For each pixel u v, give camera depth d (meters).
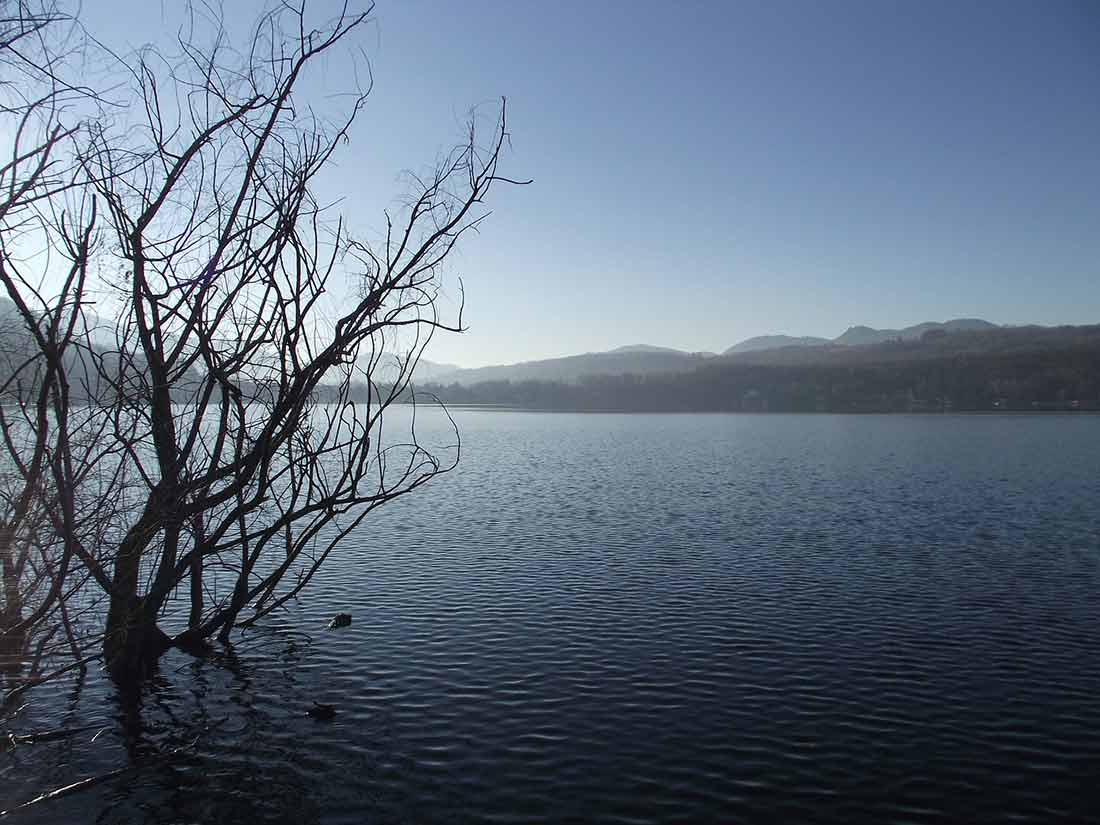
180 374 14.08
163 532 16.05
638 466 67.19
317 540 30.41
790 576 24.91
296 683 15.69
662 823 10.70
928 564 26.70
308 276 14.39
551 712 14.28
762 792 11.50
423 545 29.92
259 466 17.42
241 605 17.75
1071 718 14.08
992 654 17.47
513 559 27.45
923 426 141.12
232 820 10.76
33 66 10.09
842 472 60.91
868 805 11.17
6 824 10.65
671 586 23.56
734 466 66.94
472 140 14.64
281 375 14.34
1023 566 26.38
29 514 12.32
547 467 66.06
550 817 10.82
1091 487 49.72
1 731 13.40
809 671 16.41
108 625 15.22
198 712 14.27
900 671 16.41
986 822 10.77
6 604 12.36
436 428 141.38
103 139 12.42
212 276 13.56
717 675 16.17
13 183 10.68
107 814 10.89
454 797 11.34
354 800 11.27
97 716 14.11
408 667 16.61
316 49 13.53
